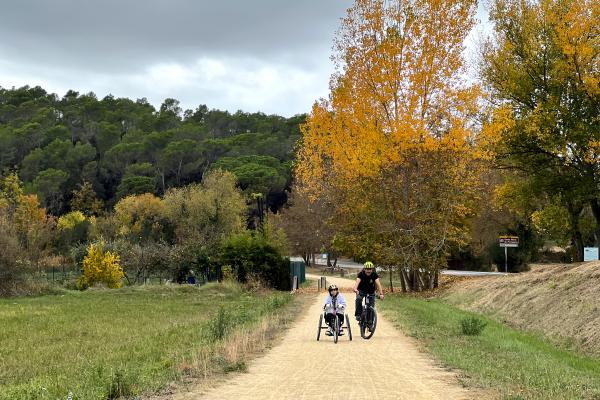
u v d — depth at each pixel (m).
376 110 32.41
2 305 32.78
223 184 80.31
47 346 17.41
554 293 20.70
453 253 56.66
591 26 28.83
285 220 92.00
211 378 10.34
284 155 136.88
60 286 49.19
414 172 33.22
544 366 11.26
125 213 95.44
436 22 31.25
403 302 28.83
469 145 31.31
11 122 149.00
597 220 31.98
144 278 55.31
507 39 32.41
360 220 37.16
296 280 47.41
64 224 95.19
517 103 32.66
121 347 15.95
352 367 11.38
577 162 30.78
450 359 12.11
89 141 145.88
